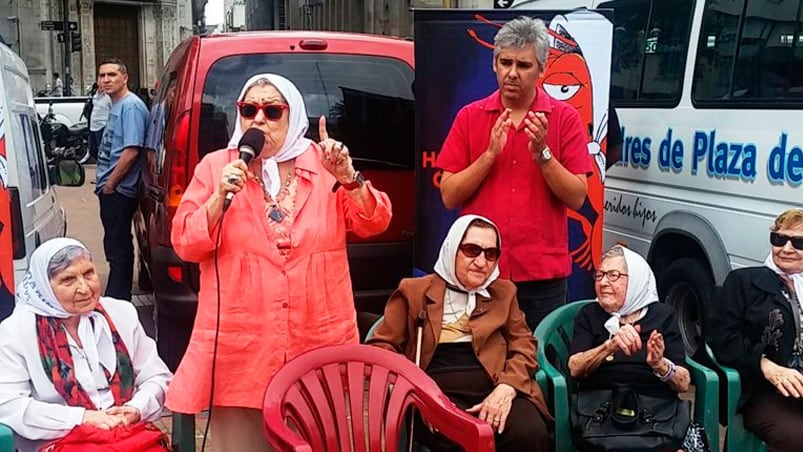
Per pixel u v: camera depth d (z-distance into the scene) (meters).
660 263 5.98
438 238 5.02
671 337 3.76
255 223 3.09
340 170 3.07
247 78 5.12
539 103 4.02
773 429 3.73
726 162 5.27
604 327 3.81
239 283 3.09
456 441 3.18
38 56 38.19
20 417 3.14
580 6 7.10
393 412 3.25
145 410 3.34
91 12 40.59
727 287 3.99
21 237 4.16
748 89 5.12
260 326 3.10
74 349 3.31
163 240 5.08
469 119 4.12
